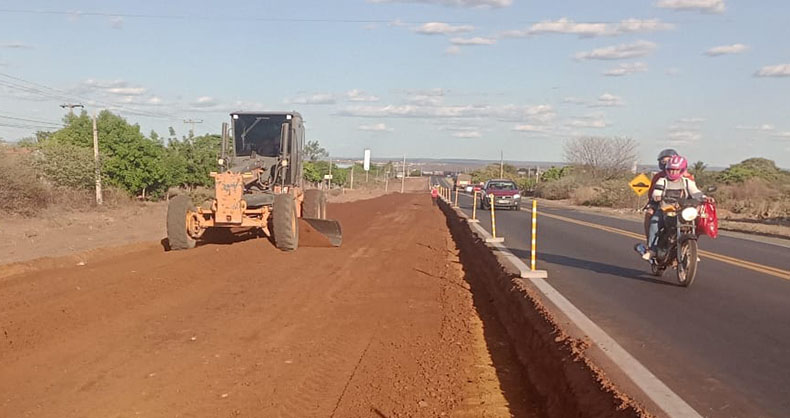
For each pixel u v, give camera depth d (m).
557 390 7.02
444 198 56.59
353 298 12.22
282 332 9.63
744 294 11.74
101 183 39.50
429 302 12.09
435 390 7.41
